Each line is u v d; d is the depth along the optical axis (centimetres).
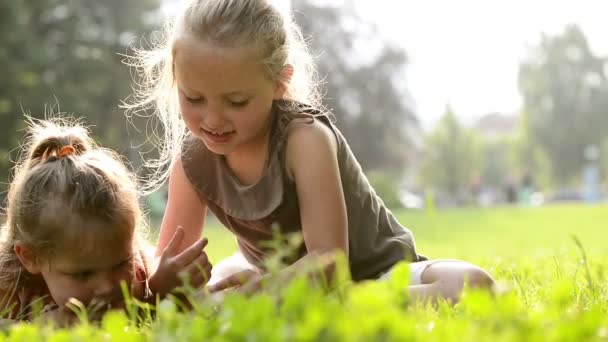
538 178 8356
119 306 318
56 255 312
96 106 3769
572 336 184
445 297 322
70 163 322
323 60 5359
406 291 223
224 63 314
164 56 365
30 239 314
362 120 5581
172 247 326
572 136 8094
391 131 5719
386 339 176
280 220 352
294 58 347
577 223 1892
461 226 1831
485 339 187
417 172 8481
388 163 5847
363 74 5581
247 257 389
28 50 3378
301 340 176
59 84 3519
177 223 383
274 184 346
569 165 8162
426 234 1504
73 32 3816
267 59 322
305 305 195
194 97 325
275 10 329
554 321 218
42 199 312
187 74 320
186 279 264
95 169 320
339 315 182
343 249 332
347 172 356
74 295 315
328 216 332
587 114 8088
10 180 388
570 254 675
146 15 4131
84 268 312
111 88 3847
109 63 3831
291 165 341
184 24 323
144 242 358
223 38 315
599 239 1228
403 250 373
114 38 3984
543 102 8231
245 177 357
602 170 8119
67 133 355
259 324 190
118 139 3778
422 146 7312
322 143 338
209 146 334
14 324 289
